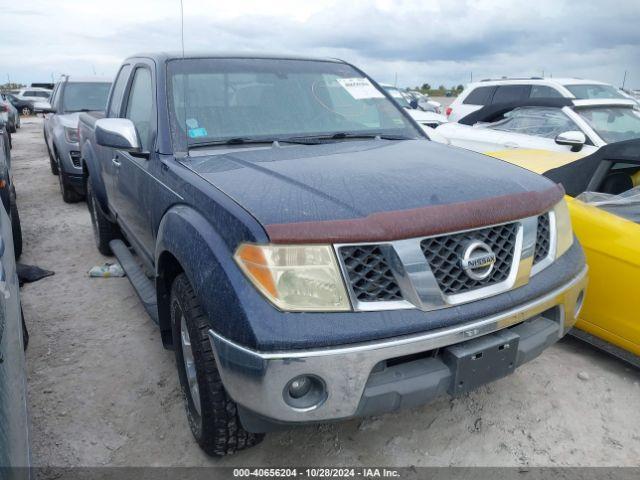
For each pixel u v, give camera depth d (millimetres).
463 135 7754
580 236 3252
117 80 4402
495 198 2244
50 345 3621
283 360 1850
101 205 4867
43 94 31125
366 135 3402
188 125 3031
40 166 11461
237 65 3430
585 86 9117
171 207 2662
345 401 1936
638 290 2955
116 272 4887
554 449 2570
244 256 1966
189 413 2592
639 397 2969
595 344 3273
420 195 2191
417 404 2080
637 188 3412
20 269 4871
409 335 1955
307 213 2023
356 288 1952
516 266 2230
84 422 2818
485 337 2164
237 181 2383
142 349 3559
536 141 6746
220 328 1981
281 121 3250
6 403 1654
